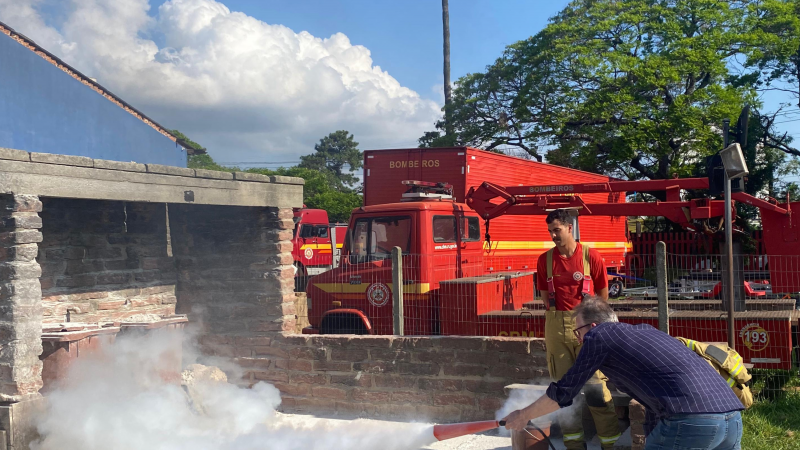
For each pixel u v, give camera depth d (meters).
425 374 6.73
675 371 3.19
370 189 10.88
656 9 23.78
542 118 25.05
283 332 7.39
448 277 8.59
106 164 5.68
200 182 6.53
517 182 11.79
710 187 6.62
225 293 7.67
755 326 6.61
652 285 15.46
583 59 23.09
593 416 5.06
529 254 11.77
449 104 27.55
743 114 6.47
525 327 7.21
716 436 3.08
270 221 7.50
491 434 6.24
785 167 25.67
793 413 6.02
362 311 8.27
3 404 5.09
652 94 23.12
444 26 29.36
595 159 23.80
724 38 23.11
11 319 5.09
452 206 8.92
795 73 25.23
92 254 6.77
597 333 3.39
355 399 7.01
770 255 7.92
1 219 5.11
